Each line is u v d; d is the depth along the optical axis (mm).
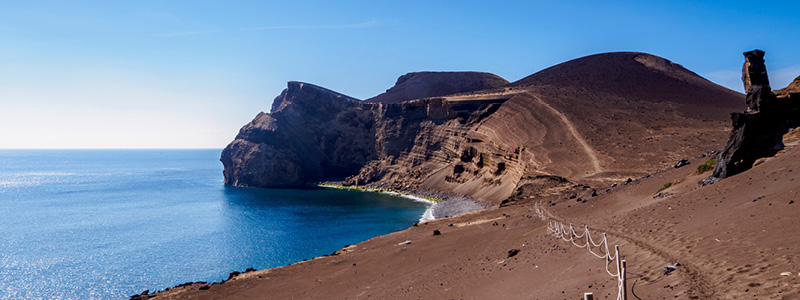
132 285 51188
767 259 13828
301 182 176875
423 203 119938
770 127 36375
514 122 127750
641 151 89500
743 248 15703
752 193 25562
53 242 73125
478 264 29672
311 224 89000
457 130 149250
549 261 23922
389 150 171625
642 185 49625
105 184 192875
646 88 163000
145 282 52219
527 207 60594
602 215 36281
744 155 35000
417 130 167500
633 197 43594
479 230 48031
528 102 137375
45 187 181625
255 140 181625
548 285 19391
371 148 182500
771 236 16078
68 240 74688
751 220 19234
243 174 175250
